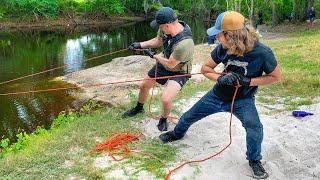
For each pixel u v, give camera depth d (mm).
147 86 7008
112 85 14430
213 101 5359
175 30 6078
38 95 14336
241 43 4559
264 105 8078
